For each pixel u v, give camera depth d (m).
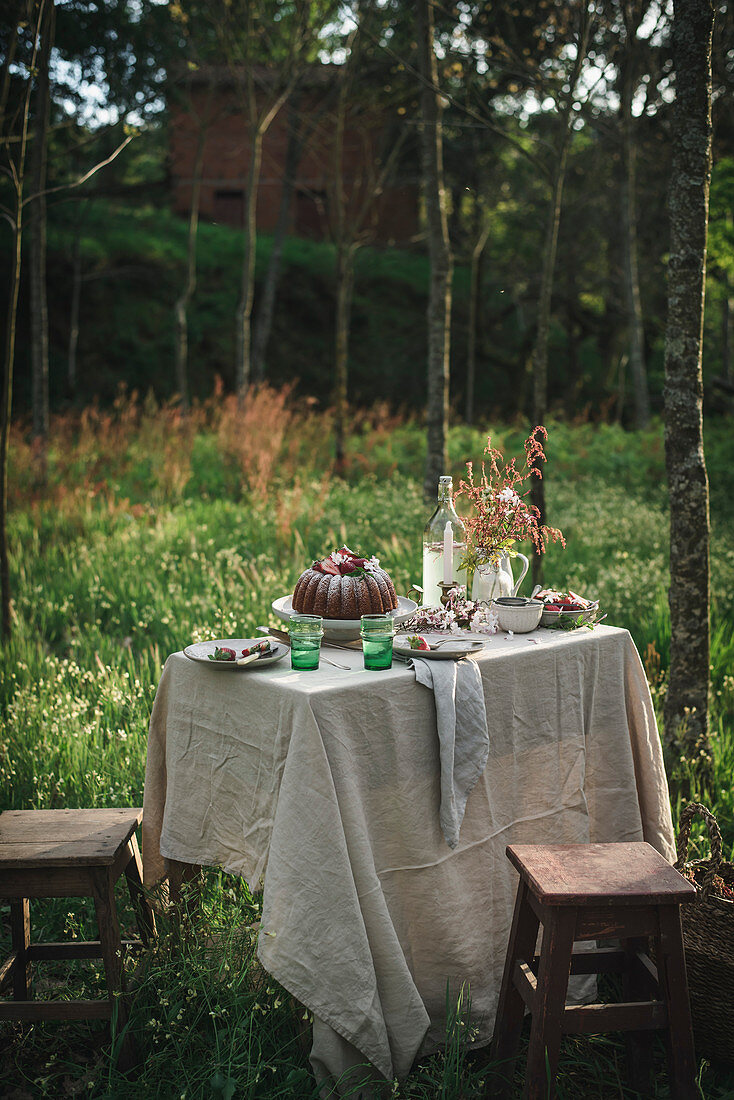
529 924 2.55
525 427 16.27
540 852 2.57
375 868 2.66
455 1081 2.45
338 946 2.44
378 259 24.97
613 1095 2.58
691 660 4.09
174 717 2.98
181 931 2.84
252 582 6.39
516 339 25.44
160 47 14.59
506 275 23.52
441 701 2.69
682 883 2.38
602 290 23.42
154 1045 2.63
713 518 10.63
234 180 25.52
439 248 9.37
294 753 2.49
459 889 2.80
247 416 12.27
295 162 19.62
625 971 2.75
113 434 12.00
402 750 2.69
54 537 7.93
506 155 22.30
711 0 3.84
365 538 8.03
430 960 2.74
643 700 3.29
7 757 3.95
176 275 22.61
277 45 13.47
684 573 4.07
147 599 6.36
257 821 2.71
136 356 21.41
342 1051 2.45
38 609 6.36
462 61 8.22
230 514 9.05
